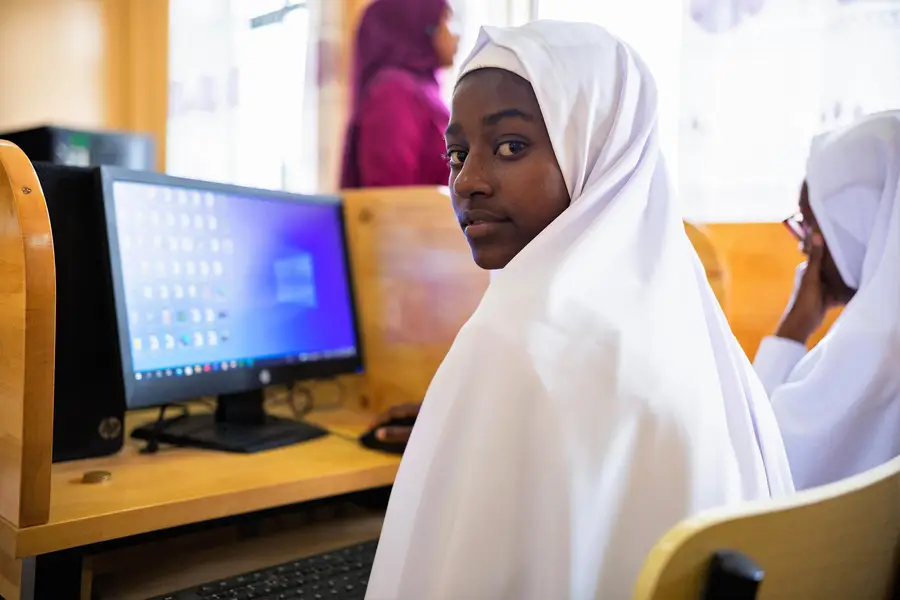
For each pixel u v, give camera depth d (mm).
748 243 1308
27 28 2887
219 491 790
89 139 1548
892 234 826
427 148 1544
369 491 1093
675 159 1497
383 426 1050
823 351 872
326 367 1175
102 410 933
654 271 604
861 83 1263
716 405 593
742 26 1387
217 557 901
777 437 695
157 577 836
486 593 489
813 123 1319
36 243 667
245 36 2686
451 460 530
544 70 611
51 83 2953
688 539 363
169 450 977
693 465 554
